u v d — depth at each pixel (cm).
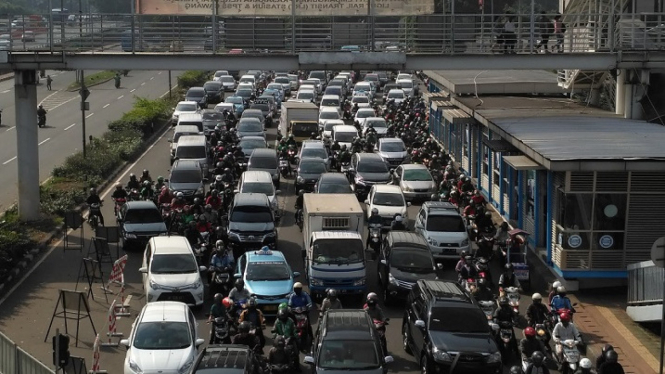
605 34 5341
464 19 10344
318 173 6191
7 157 7538
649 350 3381
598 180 4016
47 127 9306
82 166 6762
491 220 4891
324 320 3030
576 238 4069
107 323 3684
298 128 7938
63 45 5172
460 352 3009
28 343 3441
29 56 5078
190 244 4366
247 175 5622
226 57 5266
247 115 8600
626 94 5206
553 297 3509
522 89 6800
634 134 4556
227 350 2769
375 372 2819
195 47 5712
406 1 5516
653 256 2855
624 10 5453
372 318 3300
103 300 3991
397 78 12719
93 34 5347
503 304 3381
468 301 3231
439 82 7531
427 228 4666
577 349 3222
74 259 4631
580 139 4428
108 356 3322
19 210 5209
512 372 2717
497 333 3328
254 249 4631
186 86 13025
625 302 3962
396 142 7138
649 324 3653
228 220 4778
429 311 3178
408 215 5569
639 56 5062
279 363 3045
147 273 3897
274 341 3092
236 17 5925
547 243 4350
